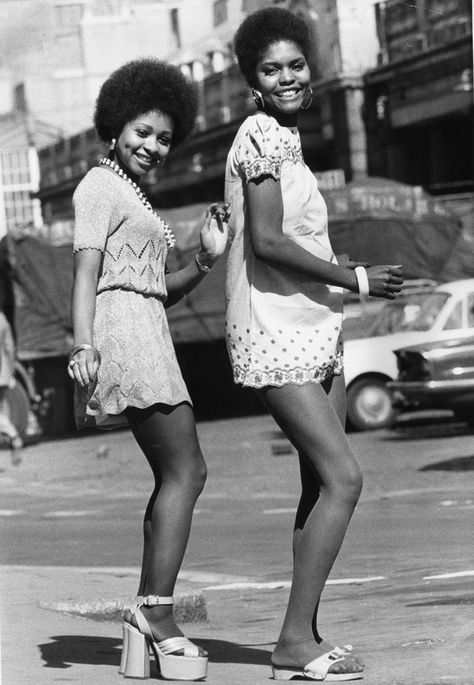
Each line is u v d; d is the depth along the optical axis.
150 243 6.08
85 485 21.17
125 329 5.98
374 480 17.77
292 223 5.93
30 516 16.75
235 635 7.80
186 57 44.66
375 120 39.41
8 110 47.22
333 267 5.85
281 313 5.93
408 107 38.16
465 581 9.05
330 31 39.47
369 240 33.12
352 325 27.53
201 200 46.78
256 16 6.03
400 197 33.53
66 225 35.03
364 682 5.86
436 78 36.56
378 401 26.52
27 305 34.62
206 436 29.25
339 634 7.49
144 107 6.13
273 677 5.95
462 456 20.12
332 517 5.80
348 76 39.06
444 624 7.46
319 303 5.97
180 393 5.99
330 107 40.25
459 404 24.88
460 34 34.91
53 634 7.29
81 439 33.53
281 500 16.52
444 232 33.69
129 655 5.98
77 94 45.44
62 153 46.94
